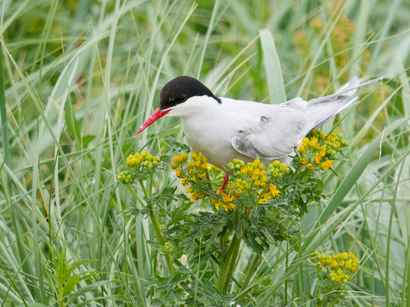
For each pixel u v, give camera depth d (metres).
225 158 6.20
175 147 5.57
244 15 12.77
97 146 7.07
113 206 7.87
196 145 6.20
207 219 5.12
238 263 7.29
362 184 8.58
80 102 10.88
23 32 11.95
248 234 5.19
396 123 6.72
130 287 6.74
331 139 5.57
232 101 6.36
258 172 4.77
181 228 5.35
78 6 12.46
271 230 5.32
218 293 5.16
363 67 11.16
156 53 11.10
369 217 7.87
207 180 5.22
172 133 8.34
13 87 8.55
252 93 11.32
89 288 5.55
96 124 9.56
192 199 5.25
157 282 5.03
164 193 5.26
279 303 5.71
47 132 9.59
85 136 8.46
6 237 7.40
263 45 8.84
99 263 6.46
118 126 9.01
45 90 10.81
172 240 5.40
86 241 7.25
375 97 10.70
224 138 6.01
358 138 8.59
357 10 12.80
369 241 7.76
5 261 6.92
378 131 9.43
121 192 7.92
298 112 6.91
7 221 8.05
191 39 12.60
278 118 6.51
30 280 6.71
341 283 5.35
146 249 6.68
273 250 7.10
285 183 5.09
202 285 5.18
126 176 5.34
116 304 6.57
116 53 11.87
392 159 7.64
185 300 5.16
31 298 6.23
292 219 5.20
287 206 5.40
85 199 6.20
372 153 6.02
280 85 8.40
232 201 4.95
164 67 11.02
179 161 5.15
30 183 9.11
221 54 12.74
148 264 6.71
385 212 8.41
